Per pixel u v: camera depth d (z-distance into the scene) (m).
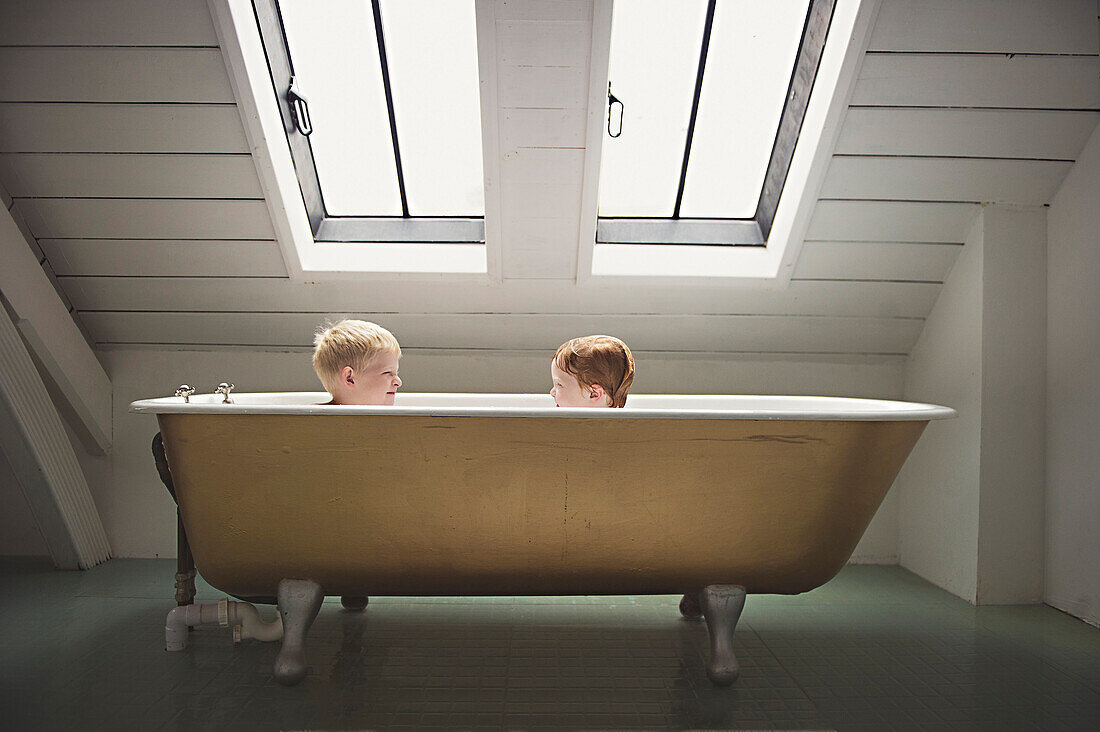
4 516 2.53
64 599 2.10
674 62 2.19
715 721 1.44
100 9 1.73
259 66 1.89
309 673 1.64
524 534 1.60
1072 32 1.75
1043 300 2.11
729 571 1.65
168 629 1.75
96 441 2.44
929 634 1.89
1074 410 2.00
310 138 2.17
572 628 1.92
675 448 1.56
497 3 1.69
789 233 2.13
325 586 1.66
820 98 1.91
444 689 1.56
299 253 2.20
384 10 2.08
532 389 2.46
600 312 2.34
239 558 1.63
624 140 2.31
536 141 1.92
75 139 1.96
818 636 1.88
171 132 1.94
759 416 1.54
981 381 2.09
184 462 1.58
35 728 1.38
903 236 2.16
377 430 1.54
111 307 2.36
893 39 1.76
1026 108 1.88
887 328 2.41
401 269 2.22
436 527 1.59
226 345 2.46
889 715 1.47
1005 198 2.07
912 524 2.45
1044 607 2.09
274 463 1.56
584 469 1.57
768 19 2.09
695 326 2.38
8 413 2.11
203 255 2.21
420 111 2.26
